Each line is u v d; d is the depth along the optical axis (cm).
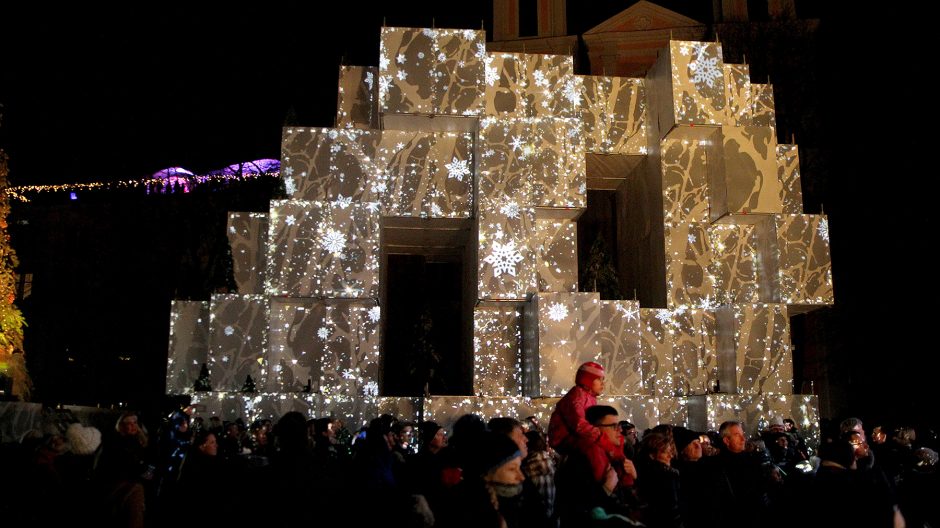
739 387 1594
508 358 1638
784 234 1703
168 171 4038
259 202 3319
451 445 530
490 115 1669
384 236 1842
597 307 1532
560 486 548
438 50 1622
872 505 505
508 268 1573
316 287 1575
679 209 1736
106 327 3159
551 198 1623
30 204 3425
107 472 509
